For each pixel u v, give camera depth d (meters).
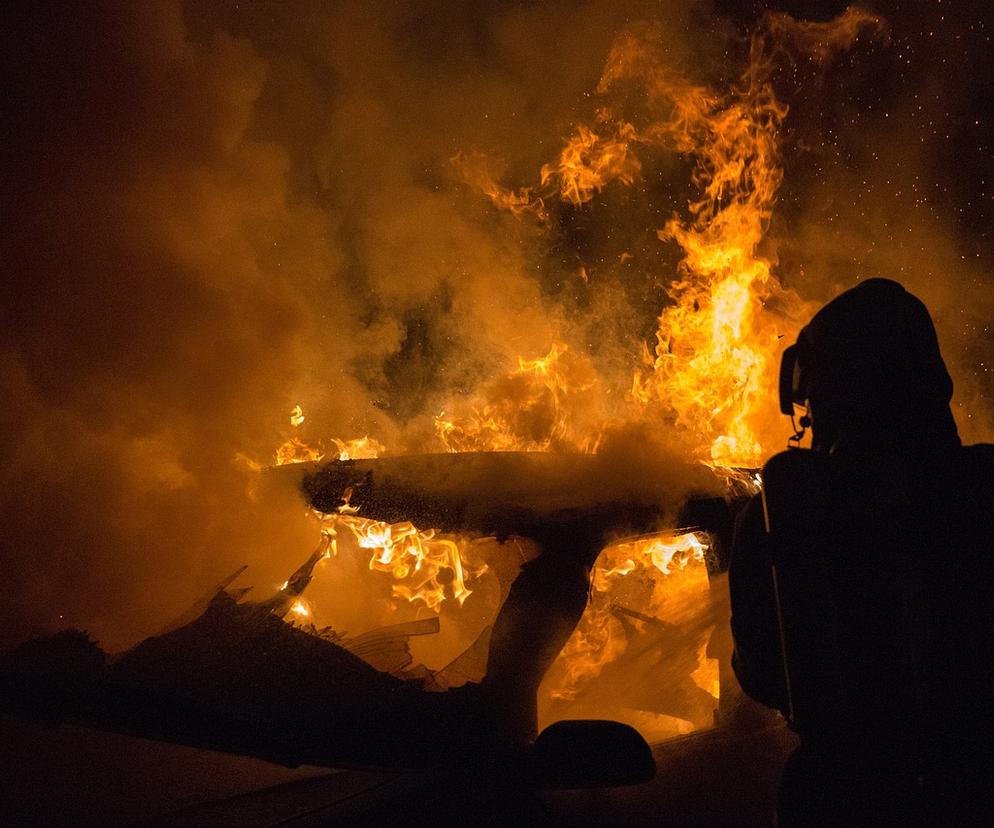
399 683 1.84
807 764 1.42
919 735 1.32
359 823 1.61
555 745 1.65
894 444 1.45
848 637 1.40
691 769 1.85
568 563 2.00
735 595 1.58
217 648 1.84
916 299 1.57
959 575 1.35
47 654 1.81
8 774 2.03
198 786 2.16
